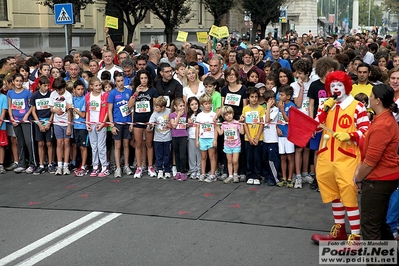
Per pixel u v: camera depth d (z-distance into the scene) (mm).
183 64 9305
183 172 8328
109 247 5504
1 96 8961
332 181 5344
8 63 10273
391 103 4605
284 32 48219
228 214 6457
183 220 6277
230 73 8086
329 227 5949
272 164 7770
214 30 14523
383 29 74375
